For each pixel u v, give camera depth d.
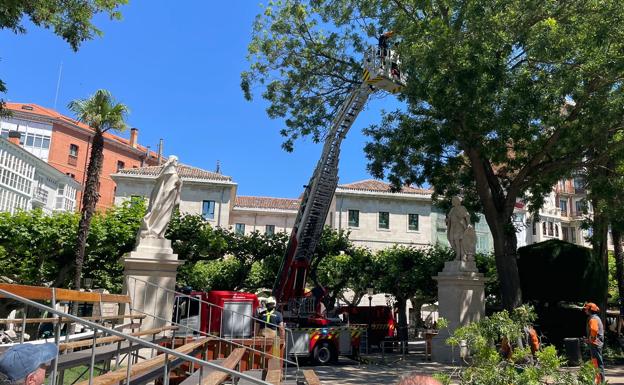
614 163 17.95
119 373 5.26
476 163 17.38
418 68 14.73
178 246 24.38
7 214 22.25
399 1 17.30
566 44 13.52
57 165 54.78
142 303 11.34
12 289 5.35
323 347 16.50
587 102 14.73
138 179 43.62
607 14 13.37
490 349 6.01
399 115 18.14
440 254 30.31
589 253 20.88
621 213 16.91
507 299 16.97
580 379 5.58
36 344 3.18
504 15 13.86
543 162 17.48
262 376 8.48
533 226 57.34
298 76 20.69
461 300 16.92
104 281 24.20
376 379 12.59
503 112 13.86
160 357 7.04
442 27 14.35
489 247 49.88
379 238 46.56
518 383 5.48
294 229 18.98
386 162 18.20
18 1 10.38
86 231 18.62
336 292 30.58
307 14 20.12
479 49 13.59
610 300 36.53
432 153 16.91
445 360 16.67
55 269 22.92
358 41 20.12
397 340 23.11
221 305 13.38
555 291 20.52
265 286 29.11
